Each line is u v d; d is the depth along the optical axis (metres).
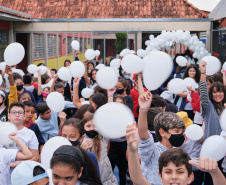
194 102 5.62
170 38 12.03
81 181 2.71
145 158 3.08
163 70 2.88
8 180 3.49
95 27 15.90
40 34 16.23
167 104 5.63
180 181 2.30
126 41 15.84
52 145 3.12
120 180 5.31
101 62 15.94
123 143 5.17
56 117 5.26
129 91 6.73
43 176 2.47
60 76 7.24
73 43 10.60
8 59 5.15
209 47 15.73
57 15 16.33
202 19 15.57
